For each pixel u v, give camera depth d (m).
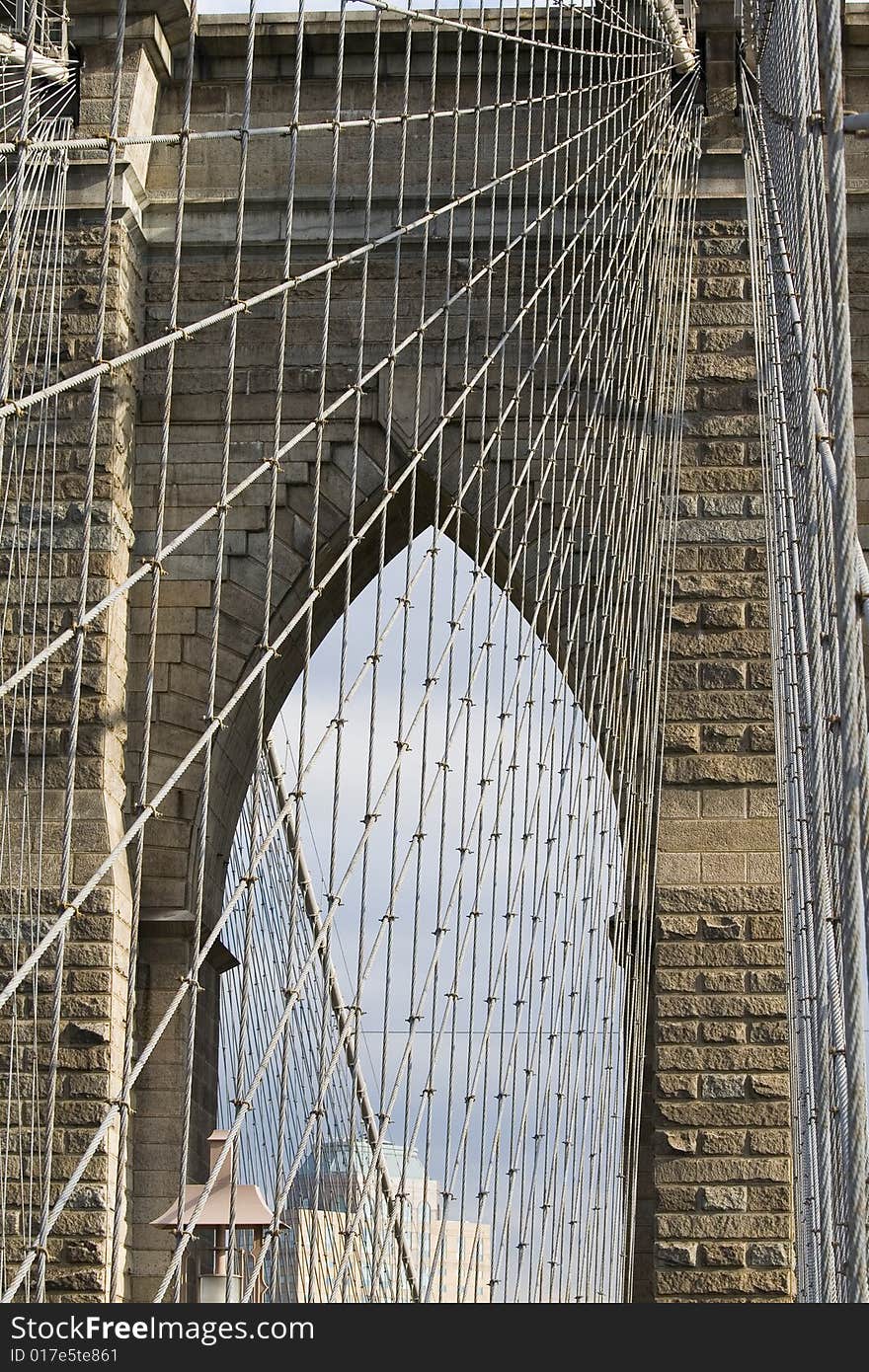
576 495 22.80
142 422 22.77
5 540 21.66
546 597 22.67
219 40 23.11
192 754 11.29
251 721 23.11
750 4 23.25
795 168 14.48
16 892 20.81
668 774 21.70
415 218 23.12
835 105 8.40
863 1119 8.38
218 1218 17.41
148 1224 21.05
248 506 22.64
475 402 22.84
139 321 22.77
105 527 21.66
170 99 23.20
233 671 22.39
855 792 8.16
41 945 9.16
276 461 13.08
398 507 23.16
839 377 8.42
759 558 22.06
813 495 12.30
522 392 22.92
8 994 8.73
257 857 12.08
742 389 22.48
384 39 23.34
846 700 8.20
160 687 22.20
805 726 14.27
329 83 23.28
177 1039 21.56
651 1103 21.50
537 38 23.47
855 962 8.24
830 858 12.58
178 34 22.92
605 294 22.98
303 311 22.94
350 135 23.25
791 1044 17.95
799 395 14.16
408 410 22.78
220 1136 18.39
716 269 22.81
